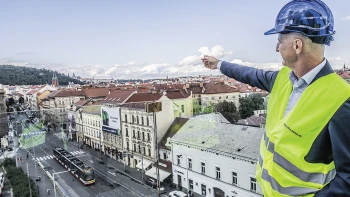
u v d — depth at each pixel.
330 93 1.14
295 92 1.36
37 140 5.70
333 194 1.02
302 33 1.20
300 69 1.27
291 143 1.21
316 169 1.16
